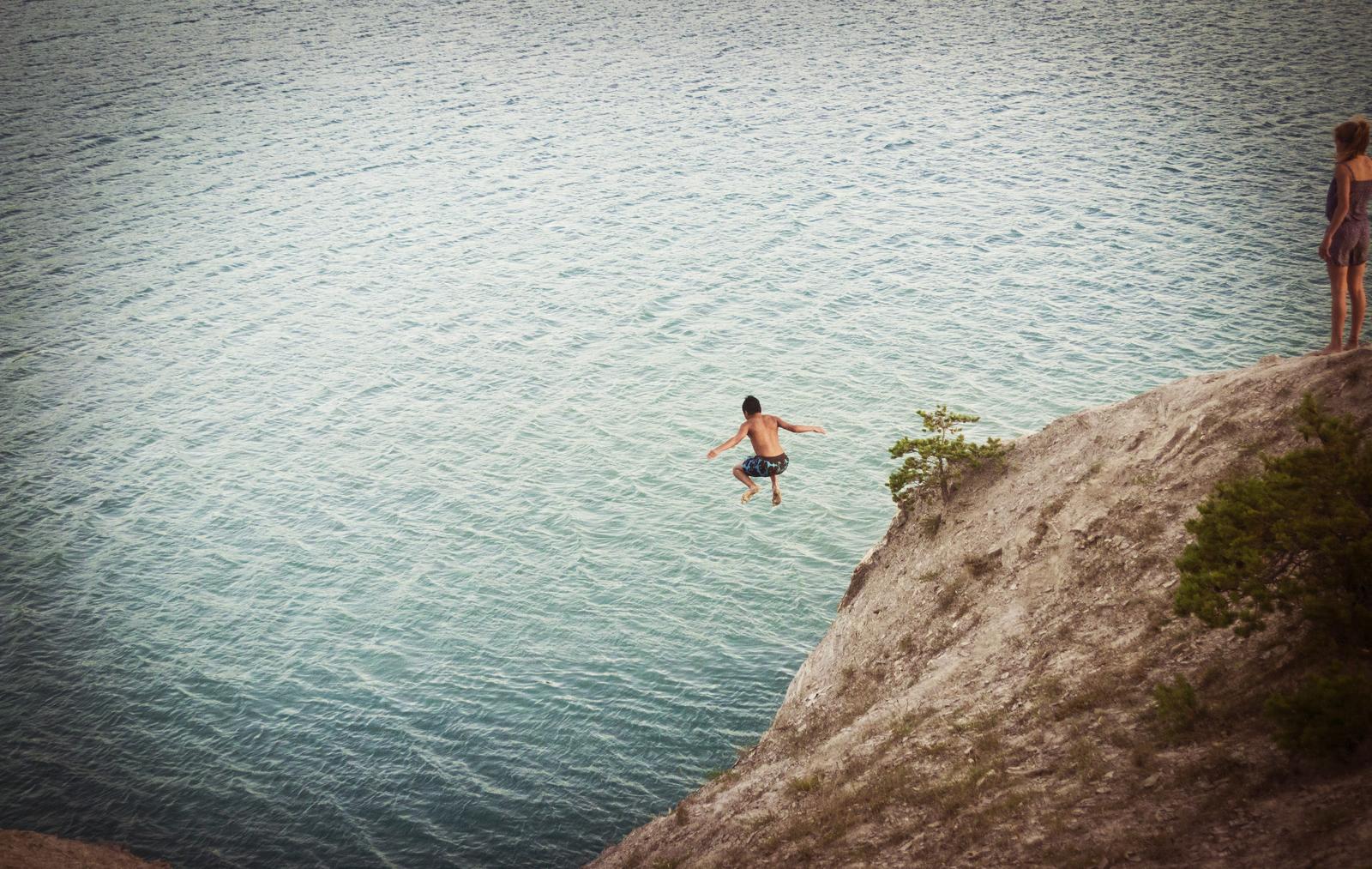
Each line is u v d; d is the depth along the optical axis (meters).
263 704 37.44
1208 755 11.38
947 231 80.62
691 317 67.81
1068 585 18.47
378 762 34.69
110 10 158.00
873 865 13.27
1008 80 122.06
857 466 50.12
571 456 52.69
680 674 37.91
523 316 69.50
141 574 44.84
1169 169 90.44
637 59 137.00
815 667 25.70
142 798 33.69
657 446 53.16
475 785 33.66
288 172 98.50
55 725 36.81
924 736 16.33
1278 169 88.06
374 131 110.12
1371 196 15.65
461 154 103.25
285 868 31.11
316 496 50.31
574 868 30.62
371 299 73.31
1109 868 10.48
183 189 94.12
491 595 42.59
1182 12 149.12
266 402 59.88
